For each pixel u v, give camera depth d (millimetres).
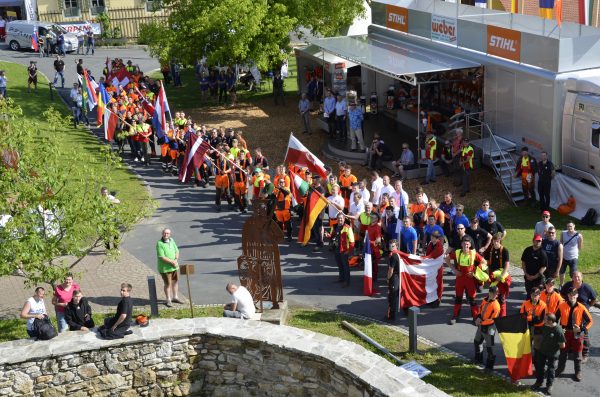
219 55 35969
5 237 16031
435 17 30422
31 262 15984
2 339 17000
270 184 22281
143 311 18375
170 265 18344
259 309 17281
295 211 24188
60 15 56781
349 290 19344
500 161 25797
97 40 55156
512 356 14664
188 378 15594
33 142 17516
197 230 23891
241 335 15062
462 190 25609
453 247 19094
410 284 17766
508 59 26469
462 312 17859
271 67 38094
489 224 19000
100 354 15055
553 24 26859
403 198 21672
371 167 28844
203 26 35625
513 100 26328
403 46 32219
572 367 15398
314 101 38156
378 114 35594
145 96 36812
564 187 23938
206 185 28281
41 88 41875
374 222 19281
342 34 42156
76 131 35219
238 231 23734
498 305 15039
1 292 19891
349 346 14484
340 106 31203
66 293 16297
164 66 43062
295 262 21203
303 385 14555
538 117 25141
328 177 22594
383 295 19016
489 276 17453
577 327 14664
